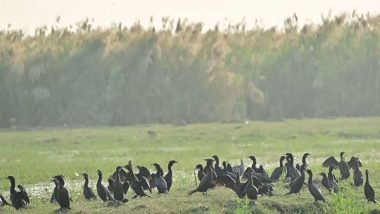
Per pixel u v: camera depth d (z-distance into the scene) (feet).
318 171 120.98
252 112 287.28
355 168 104.42
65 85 287.48
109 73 288.71
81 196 106.83
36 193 115.65
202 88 283.18
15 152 188.34
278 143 194.59
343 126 230.89
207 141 206.08
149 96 285.02
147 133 229.45
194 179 120.78
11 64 284.61
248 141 203.10
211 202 92.07
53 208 93.61
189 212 89.25
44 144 208.54
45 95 281.95
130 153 178.40
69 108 285.23
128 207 90.74
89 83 288.51
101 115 284.41
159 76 286.87
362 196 98.37
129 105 285.23
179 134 224.94
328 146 181.98
